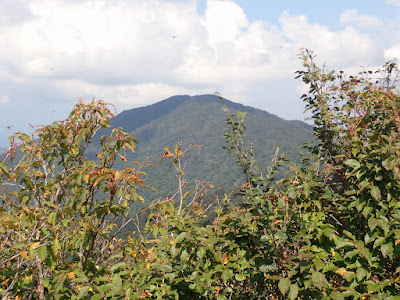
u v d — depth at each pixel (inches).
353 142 130.6
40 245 107.7
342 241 113.7
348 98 197.6
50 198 147.5
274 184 150.0
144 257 136.2
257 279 128.6
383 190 119.0
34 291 129.4
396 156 112.2
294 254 116.3
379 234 116.8
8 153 138.9
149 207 141.7
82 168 130.2
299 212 124.6
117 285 109.7
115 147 142.6
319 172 164.7
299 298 116.0
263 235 124.4
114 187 121.5
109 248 153.3
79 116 149.5
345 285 117.4
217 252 126.7
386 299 104.2
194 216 142.3
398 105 139.6
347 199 132.2
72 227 127.6
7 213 129.1
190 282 129.4
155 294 119.3
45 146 143.5
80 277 112.0
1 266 125.4
